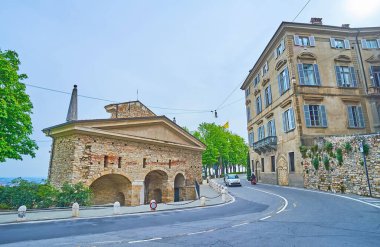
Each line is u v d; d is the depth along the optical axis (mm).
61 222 10438
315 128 24578
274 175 29750
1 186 14242
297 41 26672
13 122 16188
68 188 14320
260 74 35500
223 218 11078
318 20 29359
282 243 6336
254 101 38000
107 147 17125
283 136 27578
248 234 7504
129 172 18312
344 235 6895
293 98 25156
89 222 10516
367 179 15297
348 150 17047
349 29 27750
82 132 15672
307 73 26141
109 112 23250
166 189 21641
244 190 24797
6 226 9508
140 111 24734
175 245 6527
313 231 7504
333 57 26938
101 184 18109
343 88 26219
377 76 27422
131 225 9797
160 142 21078
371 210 10703
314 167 21188
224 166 66062
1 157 15672
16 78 16766
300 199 15719
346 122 25312
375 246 5816
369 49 27844
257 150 34531
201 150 26734
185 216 12180
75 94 20000
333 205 12578
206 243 6629
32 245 6707
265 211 12406
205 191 26609
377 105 26359
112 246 6555
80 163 15383
